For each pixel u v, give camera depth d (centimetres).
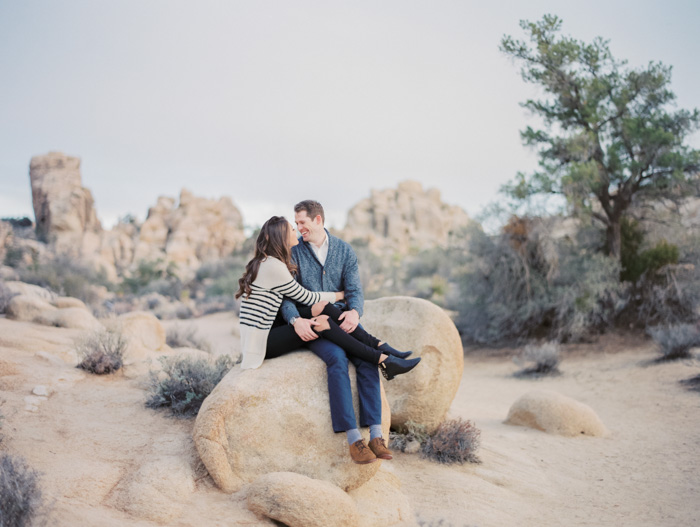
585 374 1358
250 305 421
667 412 931
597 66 1786
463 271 1991
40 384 567
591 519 458
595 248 1859
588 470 624
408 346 598
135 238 8938
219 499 365
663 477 593
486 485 518
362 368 404
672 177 1673
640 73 1731
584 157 1731
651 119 1753
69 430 453
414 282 3944
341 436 400
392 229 11856
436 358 596
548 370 1430
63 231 7588
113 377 661
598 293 1719
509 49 1795
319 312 414
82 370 660
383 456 372
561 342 1741
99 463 393
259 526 336
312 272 435
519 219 1830
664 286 1709
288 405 398
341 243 447
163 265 7025
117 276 7094
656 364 1323
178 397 553
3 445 391
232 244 9169
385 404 430
